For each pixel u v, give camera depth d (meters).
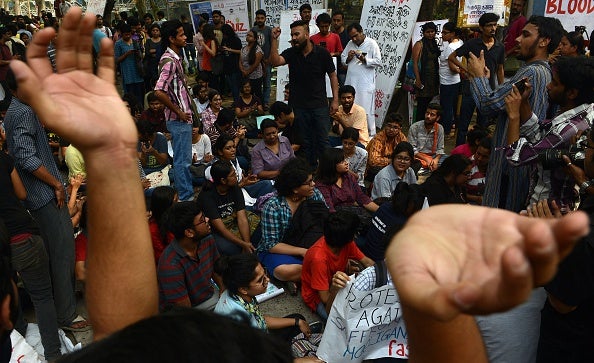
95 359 0.42
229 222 3.84
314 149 5.60
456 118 7.21
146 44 9.00
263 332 0.52
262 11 8.38
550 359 1.50
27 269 2.54
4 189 2.42
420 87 6.45
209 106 6.08
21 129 2.59
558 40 2.63
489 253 0.42
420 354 0.58
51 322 2.68
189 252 2.93
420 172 5.23
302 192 3.52
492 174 2.76
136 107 5.85
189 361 0.43
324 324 3.20
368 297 2.43
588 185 1.80
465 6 6.74
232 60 8.37
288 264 3.46
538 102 2.57
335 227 2.96
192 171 5.18
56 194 2.78
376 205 4.26
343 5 8.62
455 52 5.83
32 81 0.55
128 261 0.62
